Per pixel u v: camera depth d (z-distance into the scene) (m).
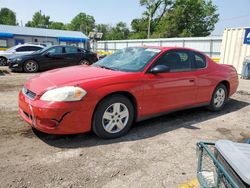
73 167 3.02
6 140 3.66
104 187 2.67
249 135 4.33
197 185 2.78
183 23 50.72
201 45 23.19
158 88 4.22
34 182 2.69
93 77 3.75
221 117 5.32
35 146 3.51
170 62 4.53
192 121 4.94
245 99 7.24
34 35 34.50
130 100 4.00
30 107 3.48
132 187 2.70
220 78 5.45
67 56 13.44
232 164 1.72
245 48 12.96
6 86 8.02
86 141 3.73
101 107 3.63
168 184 2.78
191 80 4.77
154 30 53.44
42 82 3.74
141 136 4.04
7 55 15.34
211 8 50.84
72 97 3.38
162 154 3.46
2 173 2.83
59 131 3.41
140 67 4.18
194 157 3.42
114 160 3.23
